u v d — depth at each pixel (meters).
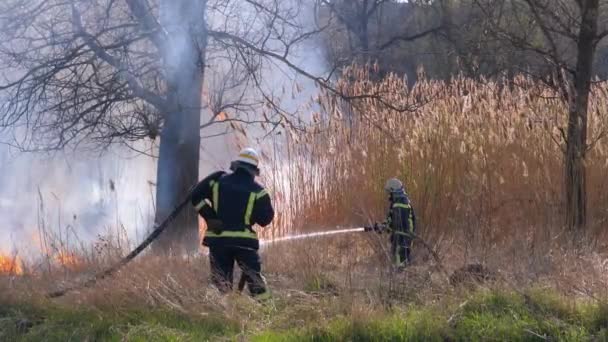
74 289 7.92
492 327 6.76
